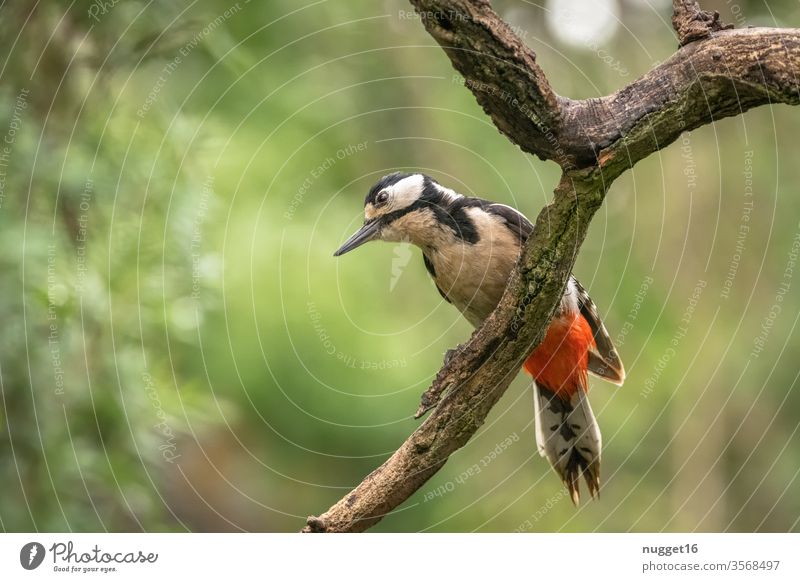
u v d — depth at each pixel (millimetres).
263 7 11766
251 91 12227
